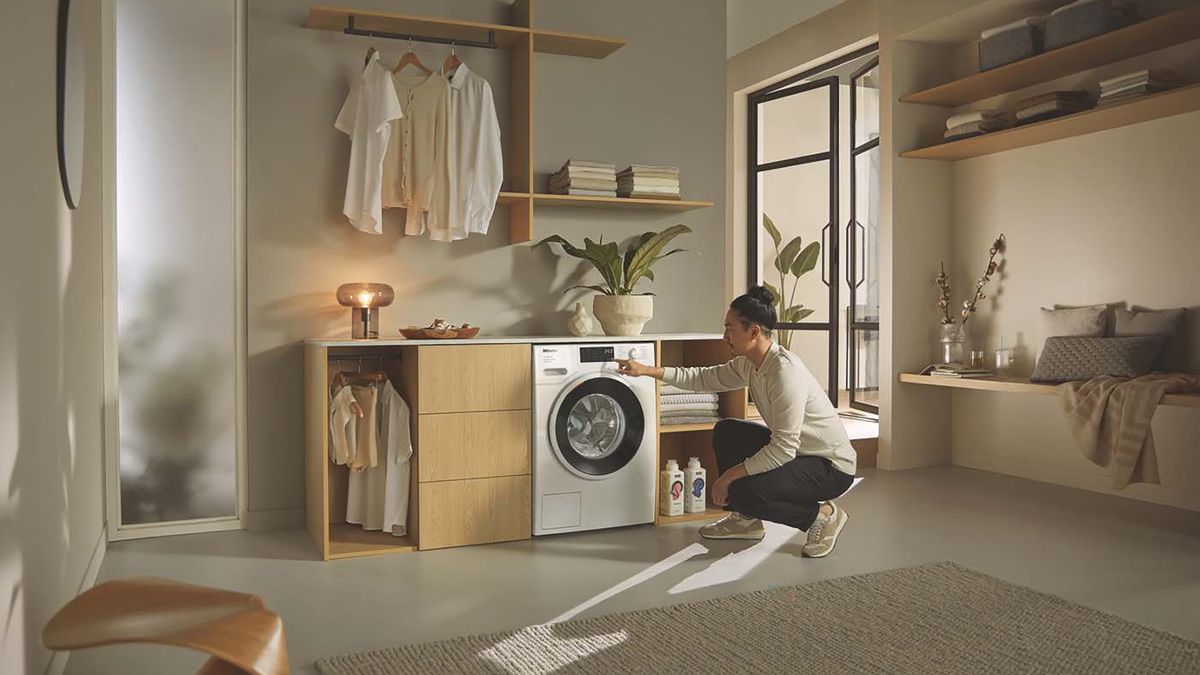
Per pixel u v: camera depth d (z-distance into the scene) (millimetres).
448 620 2697
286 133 3838
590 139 4375
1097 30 4137
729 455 3775
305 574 3188
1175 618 2701
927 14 4961
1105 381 4062
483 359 3570
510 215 4199
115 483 3707
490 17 4156
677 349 4469
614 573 3186
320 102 3887
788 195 6902
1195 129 4113
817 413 3447
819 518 3479
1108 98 4125
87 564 2928
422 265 4055
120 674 2287
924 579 3066
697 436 4371
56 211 2285
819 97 6594
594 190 4113
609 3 4410
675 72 4566
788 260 6918
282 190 3838
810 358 6797
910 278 5297
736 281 7258
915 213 5301
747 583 3055
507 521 3631
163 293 3828
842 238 6469
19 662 1756
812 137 6676
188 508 3877
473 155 3881
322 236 3900
